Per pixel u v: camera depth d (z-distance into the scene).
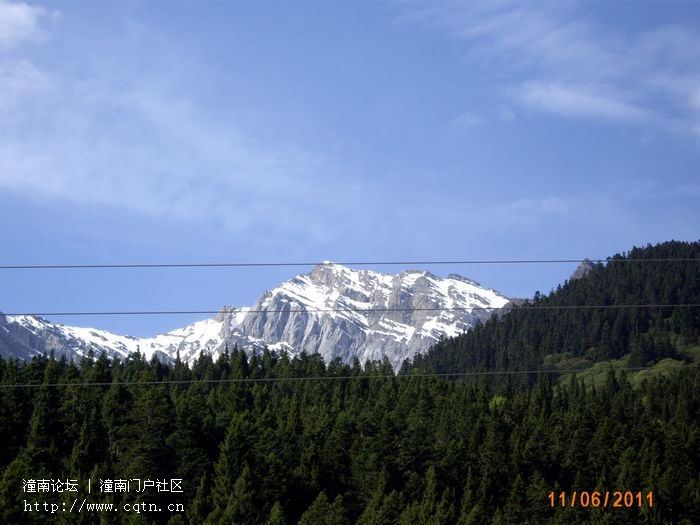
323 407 138.25
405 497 108.75
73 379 132.38
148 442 110.06
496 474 114.56
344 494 111.69
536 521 103.50
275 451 114.00
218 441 120.69
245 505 101.31
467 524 99.44
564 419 134.25
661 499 102.62
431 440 122.75
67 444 116.06
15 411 118.38
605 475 112.62
